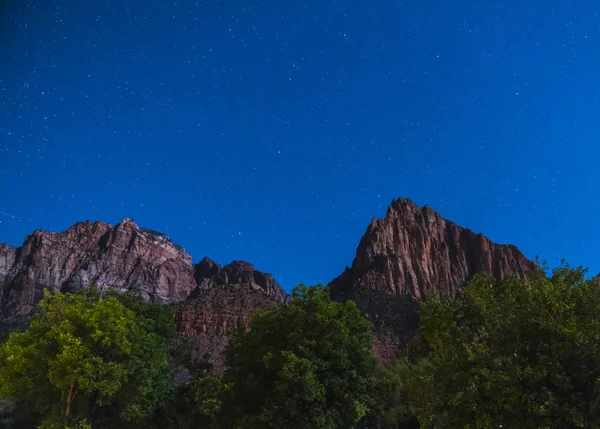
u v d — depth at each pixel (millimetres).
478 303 25750
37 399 36781
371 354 33219
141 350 38938
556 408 17844
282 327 33031
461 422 20344
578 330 18703
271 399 29281
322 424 28234
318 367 30031
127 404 38188
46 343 33656
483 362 20672
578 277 21984
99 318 34812
